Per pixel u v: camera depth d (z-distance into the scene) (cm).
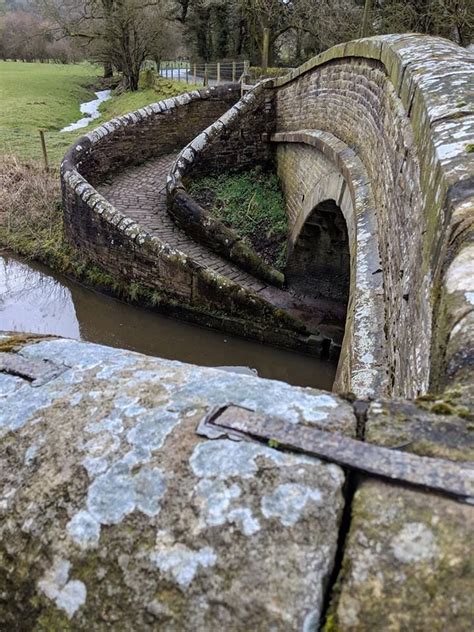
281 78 1280
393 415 125
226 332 986
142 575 103
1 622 110
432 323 193
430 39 469
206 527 105
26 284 1234
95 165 1370
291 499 106
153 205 1273
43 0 2870
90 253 1165
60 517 115
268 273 1080
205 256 1101
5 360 168
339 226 972
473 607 89
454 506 101
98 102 3253
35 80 3512
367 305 403
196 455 117
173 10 2981
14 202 1426
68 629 103
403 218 337
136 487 115
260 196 1317
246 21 2631
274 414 127
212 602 97
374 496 105
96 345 180
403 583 93
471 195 208
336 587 95
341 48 747
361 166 618
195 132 1592
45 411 141
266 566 98
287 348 945
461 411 123
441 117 280
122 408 136
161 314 1050
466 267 178
